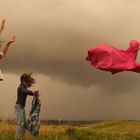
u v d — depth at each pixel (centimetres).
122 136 1451
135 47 340
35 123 1042
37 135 1057
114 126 2114
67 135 1245
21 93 1020
